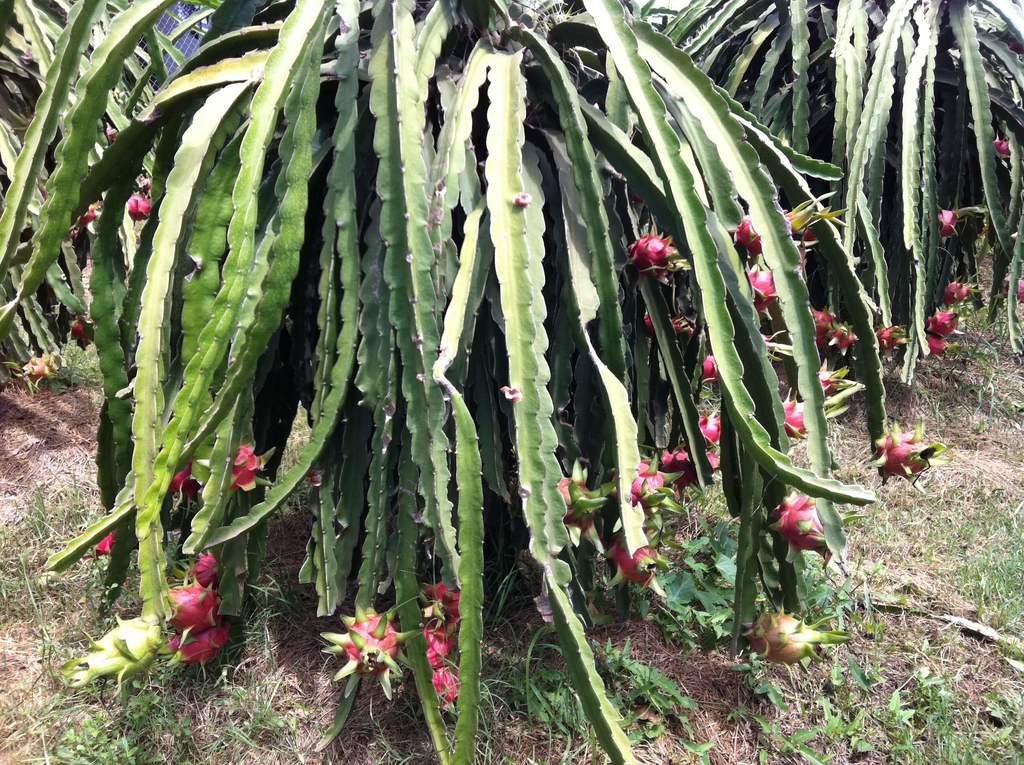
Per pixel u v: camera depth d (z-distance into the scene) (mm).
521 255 910
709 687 1225
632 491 878
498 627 1295
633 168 1041
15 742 1104
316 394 988
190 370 827
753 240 1062
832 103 2141
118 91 1995
